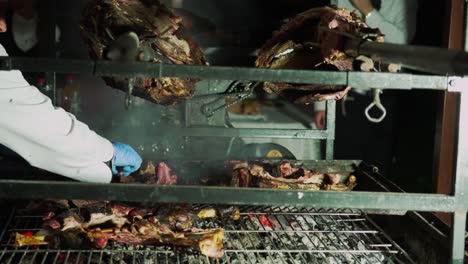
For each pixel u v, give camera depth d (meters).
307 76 1.78
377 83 1.78
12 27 3.08
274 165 2.61
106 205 2.18
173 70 1.76
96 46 2.15
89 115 3.06
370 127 3.55
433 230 2.01
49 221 2.02
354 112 3.54
